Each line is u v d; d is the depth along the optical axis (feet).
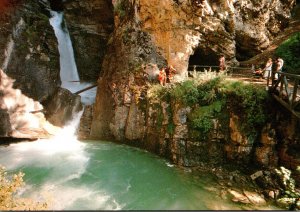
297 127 31.53
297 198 28.17
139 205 27.99
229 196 29.50
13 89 45.98
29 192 29.86
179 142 37.14
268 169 32.78
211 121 35.83
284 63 46.75
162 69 42.83
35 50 51.39
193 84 38.19
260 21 51.57
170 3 44.14
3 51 46.42
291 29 56.24
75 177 33.53
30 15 53.42
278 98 31.83
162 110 40.11
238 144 34.53
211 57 51.11
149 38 46.91
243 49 53.31
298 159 30.91
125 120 44.80
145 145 42.22
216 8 45.60
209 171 34.63
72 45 62.75
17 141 45.44
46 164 37.01
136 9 46.80
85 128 48.32
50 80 51.60
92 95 57.67
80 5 60.29
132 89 44.57
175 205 28.07
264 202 28.48
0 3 49.06
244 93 34.35
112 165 36.73
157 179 33.19
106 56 51.52
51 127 48.34
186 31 45.24
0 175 26.78
